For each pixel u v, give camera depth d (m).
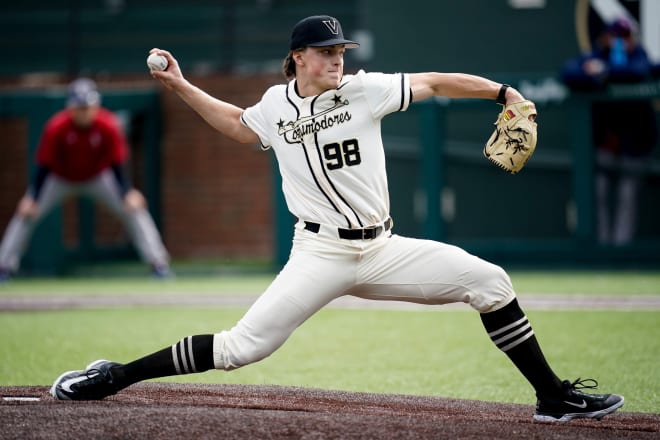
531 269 45.81
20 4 59.81
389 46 48.31
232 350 15.49
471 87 15.79
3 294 40.75
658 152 44.81
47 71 59.44
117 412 15.19
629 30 42.97
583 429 15.29
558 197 46.75
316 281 15.46
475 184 47.34
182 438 13.87
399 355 24.91
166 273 46.75
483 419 16.27
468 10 47.53
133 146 57.09
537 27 47.03
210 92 55.25
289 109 15.65
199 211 55.97
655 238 45.34
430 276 15.61
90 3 59.53
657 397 19.33
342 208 15.43
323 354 25.19
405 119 48.09
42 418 14.88
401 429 14.37
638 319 29.75
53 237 50.06
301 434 13.99
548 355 24.33
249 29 58.19
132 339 27.72
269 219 55.47
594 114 44.28
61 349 25.97
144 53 58.97
